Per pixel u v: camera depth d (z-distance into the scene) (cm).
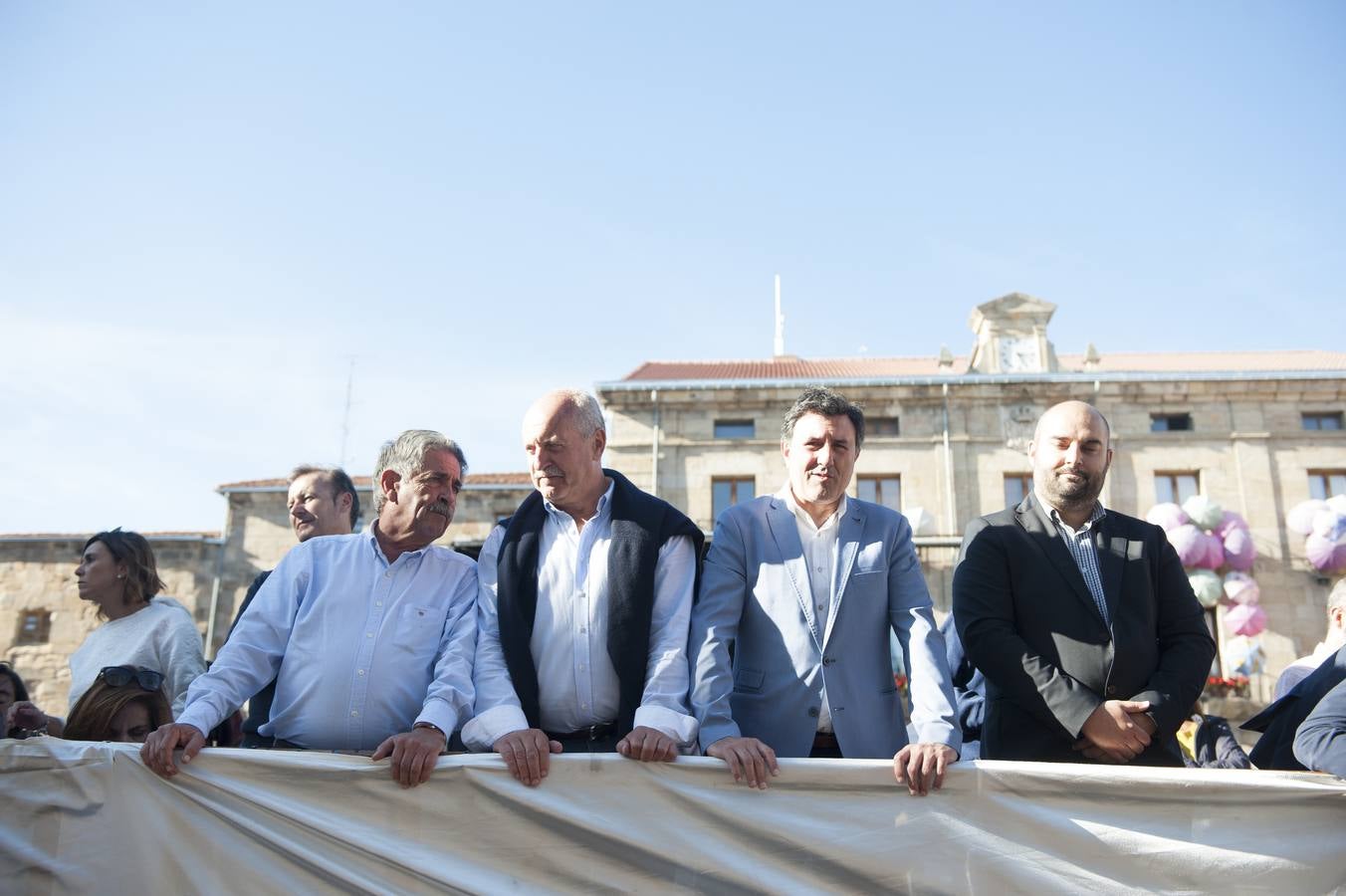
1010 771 328
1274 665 2228
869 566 388
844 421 398
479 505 2541
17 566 2483
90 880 315
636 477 2483
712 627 372
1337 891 312
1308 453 2391
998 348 2608
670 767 327
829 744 375
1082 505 412
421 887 314
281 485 2520
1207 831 320
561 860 318
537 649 371
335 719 363
